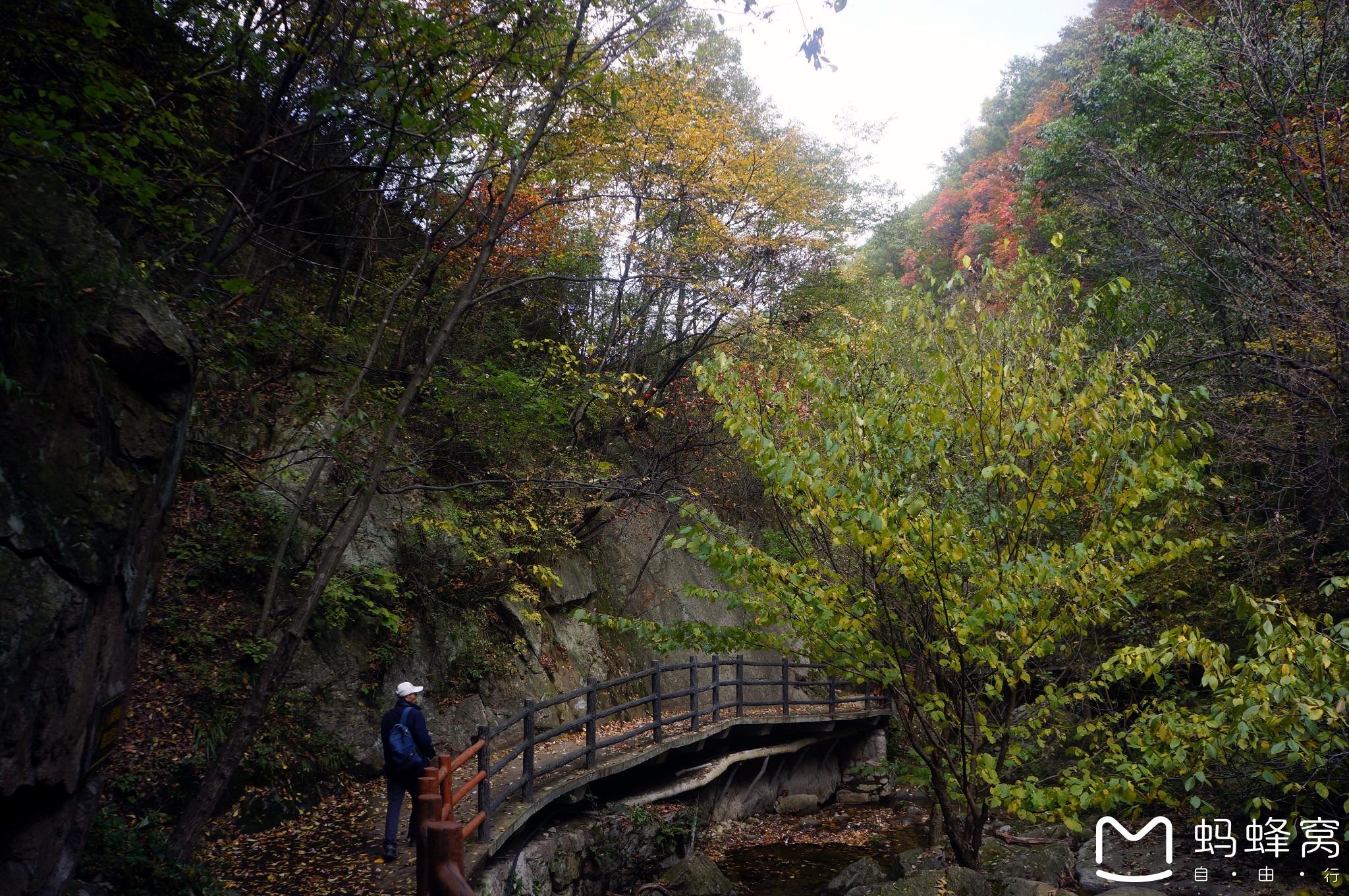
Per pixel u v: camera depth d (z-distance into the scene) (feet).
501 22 24.56
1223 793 30.37
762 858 37.09
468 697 35.86
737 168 45.96
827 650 24.23
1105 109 48.60
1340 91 35.27
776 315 48.39
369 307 39.47
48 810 13.12
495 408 36.63
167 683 26.18
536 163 29.81
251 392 27.09
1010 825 38.68
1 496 11.57
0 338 11.84
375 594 33.68
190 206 25.70
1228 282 33.32
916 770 41.09
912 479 24.22
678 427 51.88
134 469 14.30
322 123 26.86
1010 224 93.71
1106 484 22.90
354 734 30.14
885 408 24.22
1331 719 16.75
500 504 40.52
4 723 11.48
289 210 38.01
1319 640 17.37
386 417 24.84
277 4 23.72
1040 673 24.89
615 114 28.86
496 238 27.78
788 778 47.24
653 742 35.24
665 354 54.08
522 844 25.89
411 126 21.77
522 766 31.35
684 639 25.59
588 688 30.71
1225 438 31.48
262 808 25.45
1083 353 32.04
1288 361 28.76
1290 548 30.81
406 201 39.27
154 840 18.84
